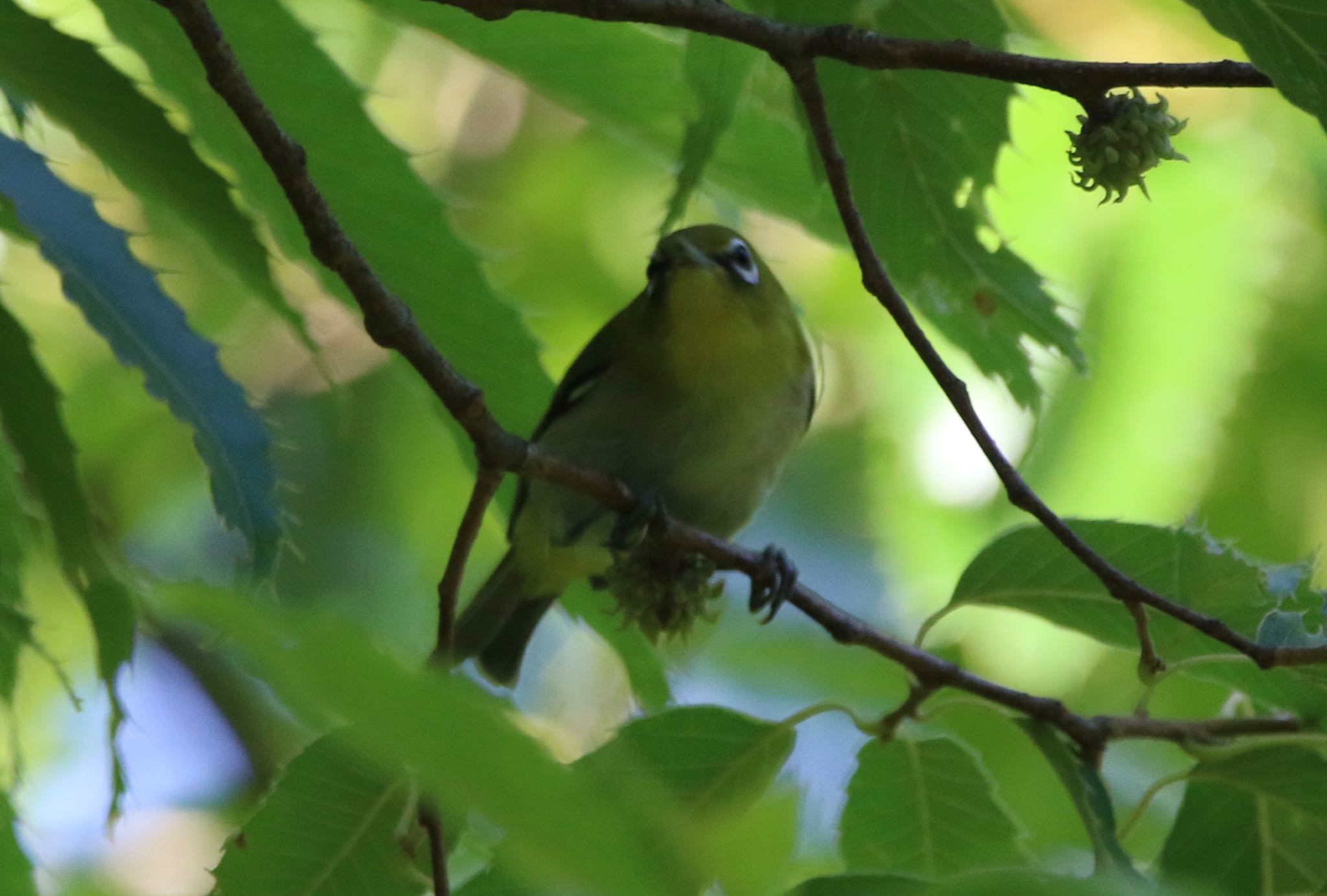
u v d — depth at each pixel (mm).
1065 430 9461
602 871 1858
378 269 5688
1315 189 9672
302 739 5574
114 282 4070
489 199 13828
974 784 6578
